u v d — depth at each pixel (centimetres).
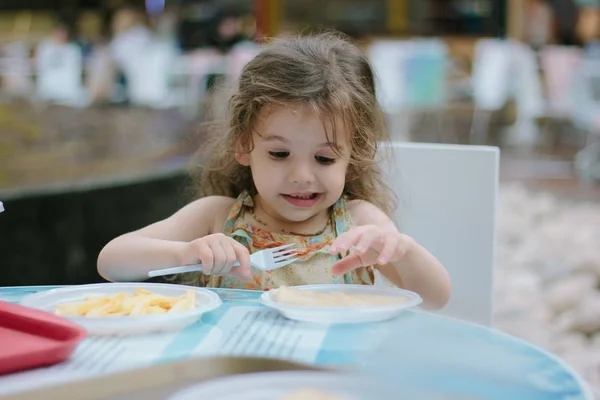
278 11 891
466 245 184
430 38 912
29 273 266
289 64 159
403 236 155
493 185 181
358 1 928
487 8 929
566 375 95
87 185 283
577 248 450
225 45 792
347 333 109
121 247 157
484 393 89
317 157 153
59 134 484
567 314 339
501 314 334
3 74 736
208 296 124
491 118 852
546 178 724
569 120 841
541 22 929
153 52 739
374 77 179
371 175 180
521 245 468
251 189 181
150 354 101
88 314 114
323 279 161
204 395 87
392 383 92
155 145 469
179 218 173
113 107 646
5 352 96
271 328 112
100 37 829
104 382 93
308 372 94
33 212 266
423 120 799
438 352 102
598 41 890
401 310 119
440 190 184
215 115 196
